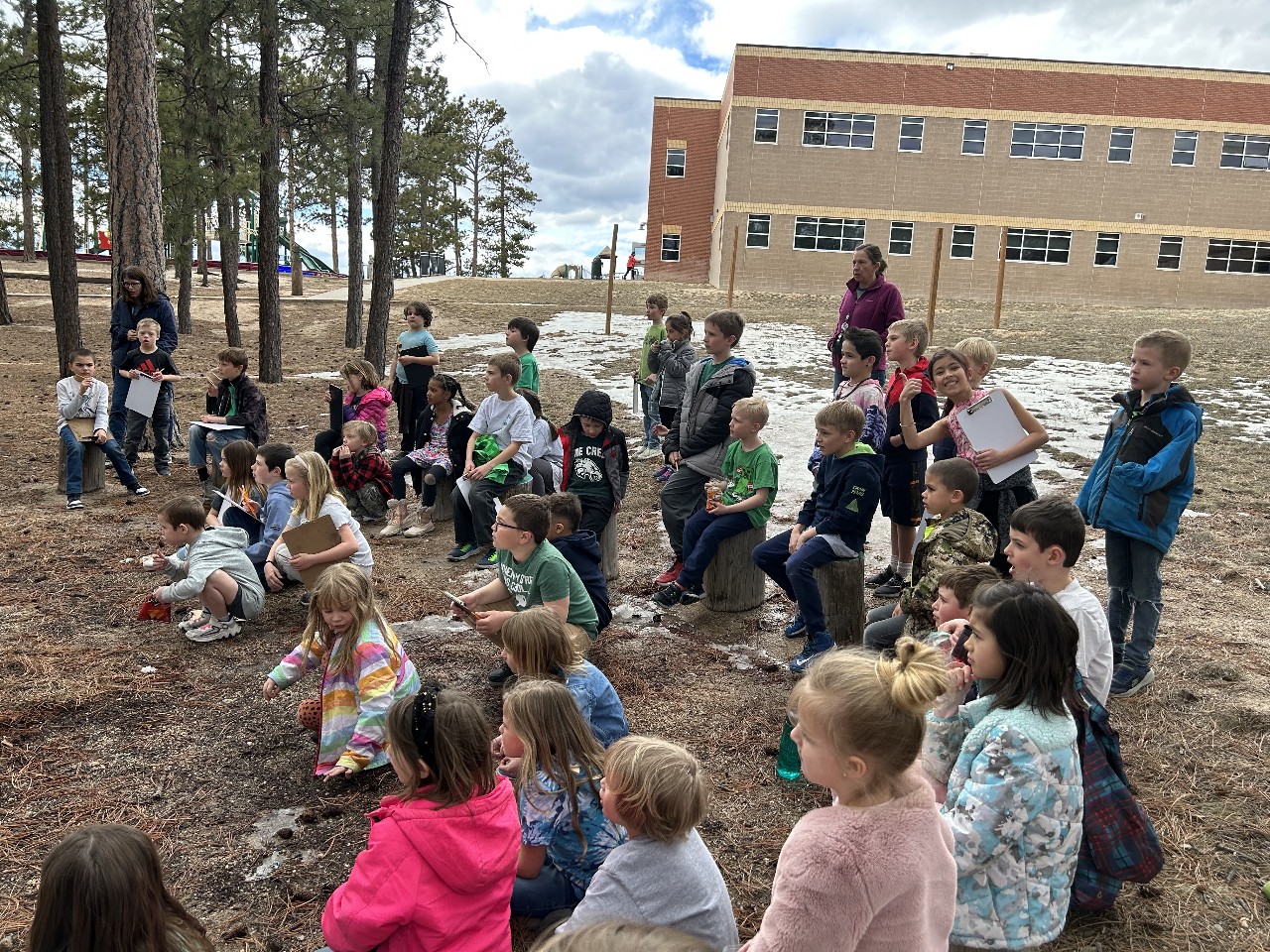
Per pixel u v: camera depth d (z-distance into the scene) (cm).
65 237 1312
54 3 1255
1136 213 3644
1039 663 244
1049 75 3588
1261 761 402
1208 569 674
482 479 681
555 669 349
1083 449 1059
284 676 400
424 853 243
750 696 475
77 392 831
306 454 548
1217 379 1502
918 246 3700
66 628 548
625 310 2698
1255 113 3584
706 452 608
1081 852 279
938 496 389
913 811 186
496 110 6044
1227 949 288
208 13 1605
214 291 3375
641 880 231
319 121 1998
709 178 4275
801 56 3616
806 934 179
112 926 183
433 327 2370
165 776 391
